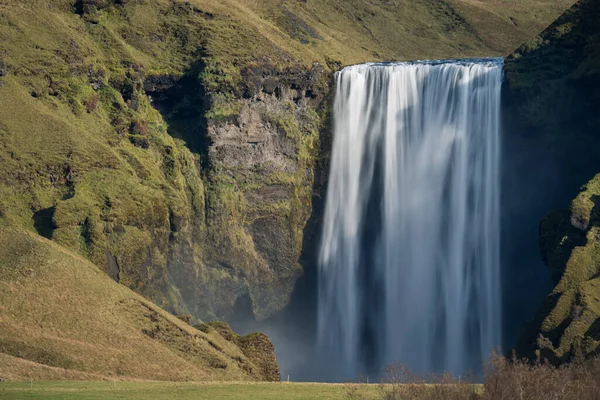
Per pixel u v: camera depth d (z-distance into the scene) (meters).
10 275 168.00
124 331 167.12
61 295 168.12
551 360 171.25
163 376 160.00
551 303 186.38
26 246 175.25
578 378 119.25
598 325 176.25
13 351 154.75
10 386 136.00
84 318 165.62
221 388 135.12
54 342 158.62
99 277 177.00
